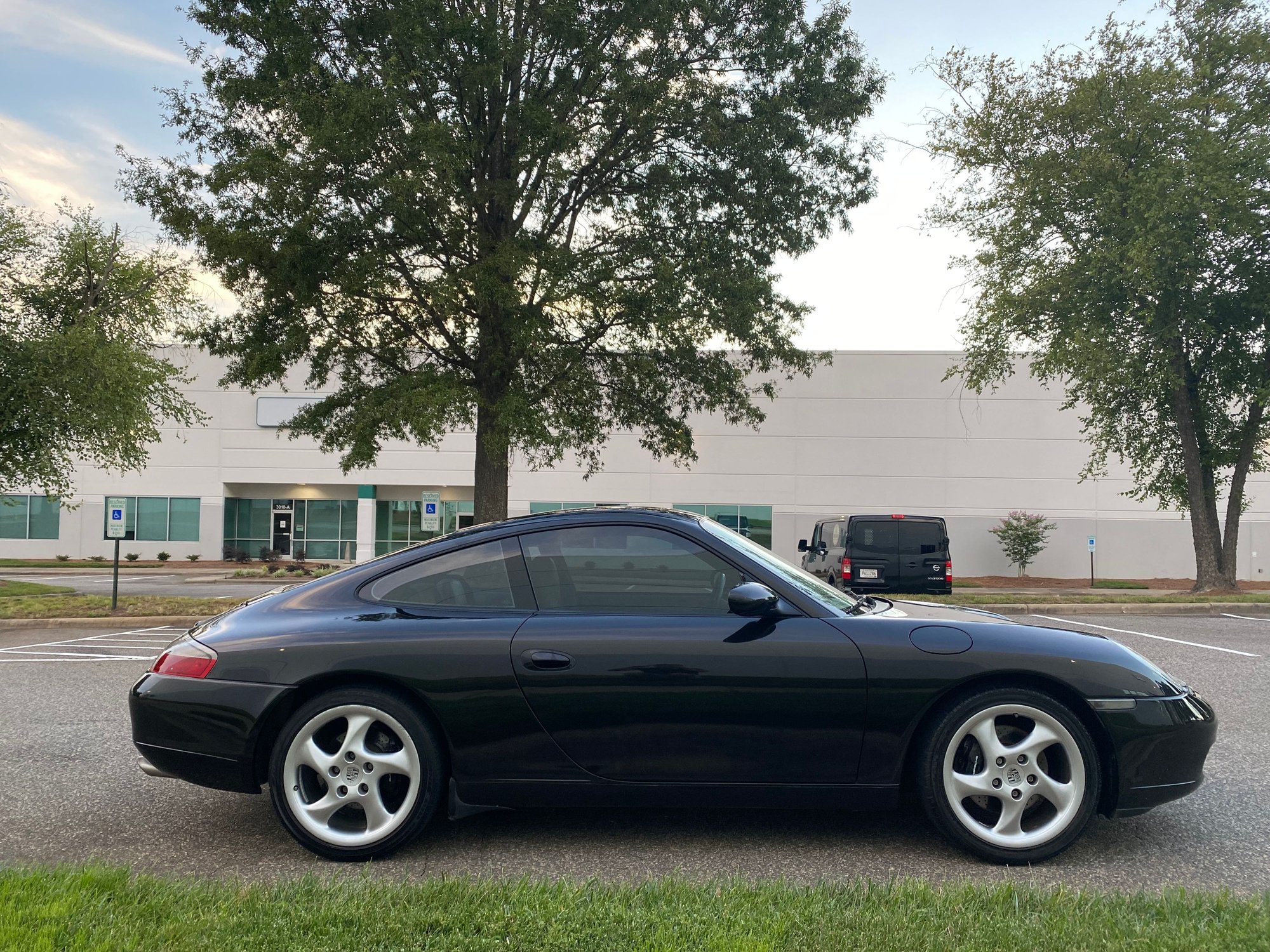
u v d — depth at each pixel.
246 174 14.11
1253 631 11.76
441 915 2.68
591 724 3.48
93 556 35.78
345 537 36.56
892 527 16.19
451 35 14.50
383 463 34.75
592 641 3.52
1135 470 29.61
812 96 17.00
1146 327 18.88
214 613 13.91
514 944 2.51
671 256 16.52
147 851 3.62
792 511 31.05
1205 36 18.44
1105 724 3.43
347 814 3.61
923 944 2.50
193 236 15.16
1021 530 29.14
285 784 3.48
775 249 17.89
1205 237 17.84
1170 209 16.95
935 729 3.47
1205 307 18.50
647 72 16.34
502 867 3.41
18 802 4.29
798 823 3.94
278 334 16.17
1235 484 19.97
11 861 3.48
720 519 31.19
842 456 31.03
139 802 4.29
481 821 3.96
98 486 35.69
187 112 15.98
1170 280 17.89
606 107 16.20
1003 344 20.19
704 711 3.47
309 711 3.49
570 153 15.95
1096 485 30.27
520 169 15.69
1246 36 17.83
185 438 35.34
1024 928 2.62
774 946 2.47
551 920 2.67
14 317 20.28
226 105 15.56
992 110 19.38
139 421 20.23
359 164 14.14
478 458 17.34
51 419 19.02
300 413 18.08
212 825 3.96
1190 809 4.17
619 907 2.76
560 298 15.05
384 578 3.80
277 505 36.66
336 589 3.80
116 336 20.64
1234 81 18.44
